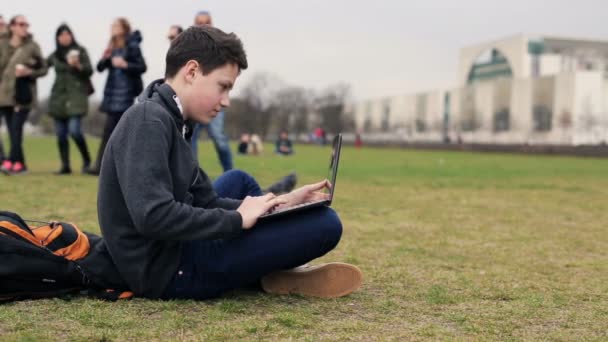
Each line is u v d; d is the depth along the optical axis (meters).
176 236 2.23
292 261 2.53
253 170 11.92
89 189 7.19
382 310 2.51
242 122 83.81
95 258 2.44
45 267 2.38
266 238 2.45
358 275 2.69
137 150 2.21
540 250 4.22
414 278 3.19
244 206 2.38
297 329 2.19
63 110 9.19
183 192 2.35
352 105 77.94
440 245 4.32
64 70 9.05
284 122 84.25
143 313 2.29
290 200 2.67
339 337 2.11
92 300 2.43
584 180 11.38
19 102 8.92
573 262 3.79
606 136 42.94
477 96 53.16
